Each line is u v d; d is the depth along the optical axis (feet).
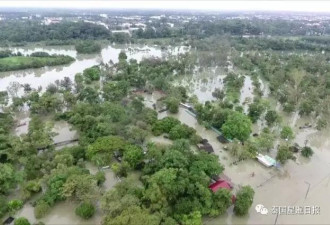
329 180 258.98
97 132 286.66
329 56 642.63
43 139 270.67
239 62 583.17
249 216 213.66
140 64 534.78
